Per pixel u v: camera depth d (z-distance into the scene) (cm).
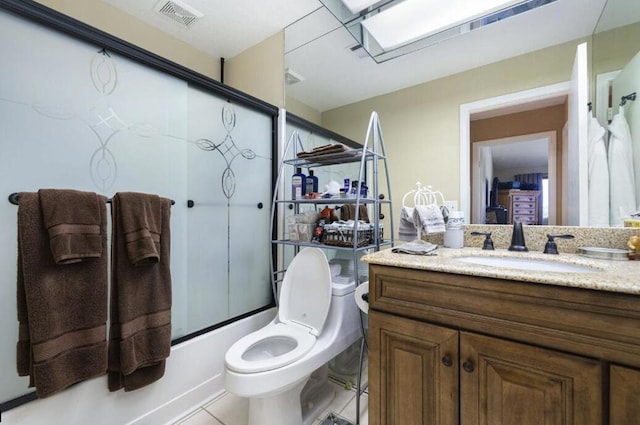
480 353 84
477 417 84
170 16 176
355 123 177
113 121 122
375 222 149
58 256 94
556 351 73
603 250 108
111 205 117
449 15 139
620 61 117
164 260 129
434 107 152
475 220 142
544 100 127
